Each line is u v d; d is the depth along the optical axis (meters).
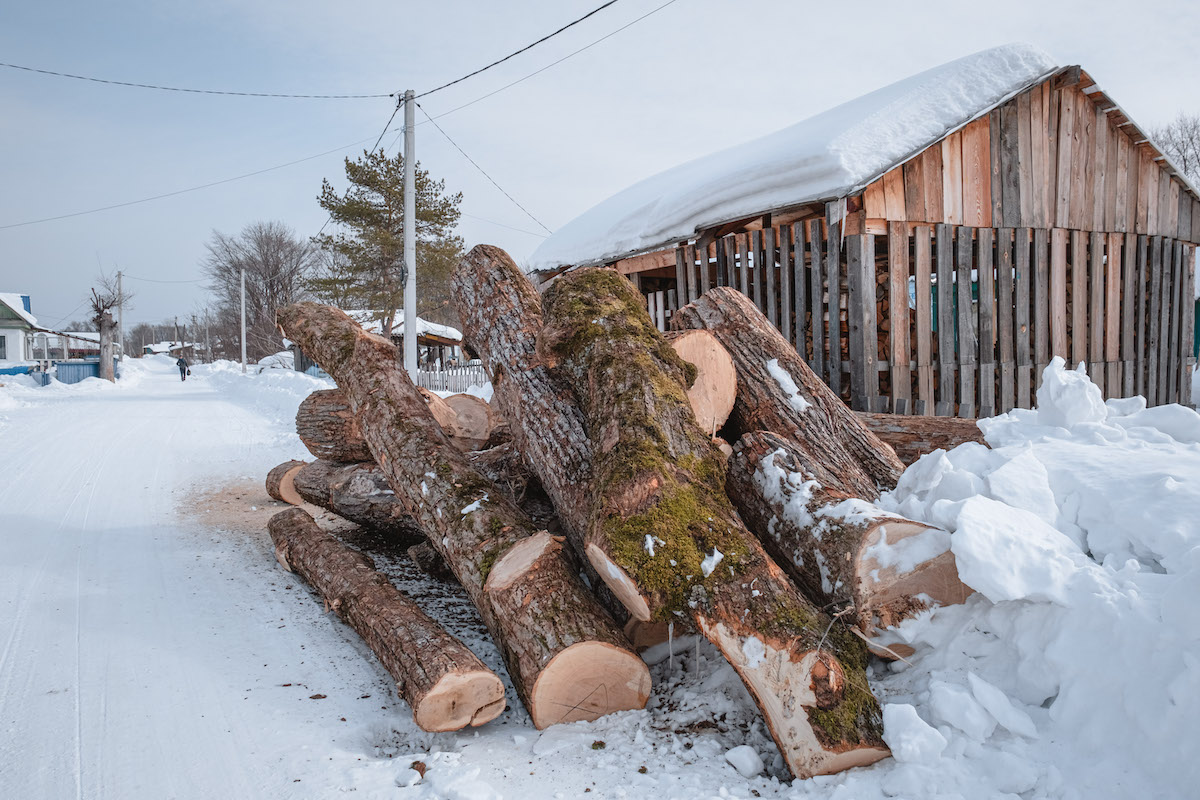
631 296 4.06
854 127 6.71
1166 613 2.18
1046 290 8.07
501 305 4.81
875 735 2.42
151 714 3.10
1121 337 8.85
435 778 2.53
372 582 4.00
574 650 2.90
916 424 5.34
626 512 2.90
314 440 6.24
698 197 8.16
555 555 3.31
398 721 3.11
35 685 3.36
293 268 48.91
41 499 7.23
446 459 4.22
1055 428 3.75
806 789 2.36
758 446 3.64
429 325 27.97
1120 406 4.12
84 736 2.92
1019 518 2.68
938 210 7.13
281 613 4.34
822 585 2.96
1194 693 2.00
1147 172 9.03
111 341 31.03
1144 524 2.64
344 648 3.85
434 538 3.94
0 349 37.19
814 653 2.49
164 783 2.60
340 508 5.63
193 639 3.92
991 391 7.57
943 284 7.21
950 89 7.12
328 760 2.73
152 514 6.70
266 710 3.14
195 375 41.44
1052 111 8.02
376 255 26.17
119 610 4.31
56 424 13.60
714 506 3.02
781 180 7.05
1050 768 2.15
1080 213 8.33
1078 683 2.29
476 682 2.97
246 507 7.02
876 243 7.77
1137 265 9.00
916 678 2.70
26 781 2.60
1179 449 3.23
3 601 4.41
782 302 7.43
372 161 25.70
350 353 5.21
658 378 3.50
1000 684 2.52
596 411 3.49
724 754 2.63
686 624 2.81
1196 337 15.77
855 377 6.66
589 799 2.41
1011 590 2.46
